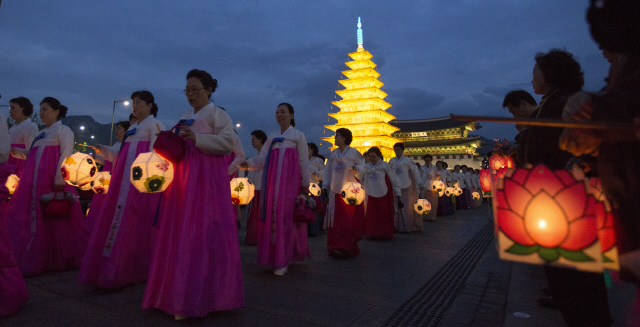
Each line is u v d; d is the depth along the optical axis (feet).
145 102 11.76
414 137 144.66
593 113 3.12
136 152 10.88
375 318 8.33
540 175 2.71
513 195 2.77
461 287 11.02
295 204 12.39
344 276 12.19
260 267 13.43
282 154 12.71
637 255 2.51
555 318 8.11
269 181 12.77
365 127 117.39
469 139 130.00
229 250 8.40
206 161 8.63
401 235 22.94
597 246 2.50
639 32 2.67
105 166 18.84
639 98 2.85
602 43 2.96
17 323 7.64
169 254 8.07
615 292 8.92
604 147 3.29
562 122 2.85
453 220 32.50
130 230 10.31
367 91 120.88
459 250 17.49
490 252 16.56
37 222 11.92
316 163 23.26
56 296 9.54
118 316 8.14
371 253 16.65
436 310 8.93
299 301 9.45
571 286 5.17
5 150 7.82
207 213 8.26
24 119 13.83
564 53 6.23
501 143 9.74
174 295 7.66
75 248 12.73
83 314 8.25
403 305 9.25
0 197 7.96
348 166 16.02
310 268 13.38
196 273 7.82
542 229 2.64
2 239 8.00
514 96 8.23
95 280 9.97
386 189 20.42
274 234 12.25
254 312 8.57
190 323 7.79
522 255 2.71
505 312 8.54
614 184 3.17
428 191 31.81
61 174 12.02
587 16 3.05
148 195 10.85
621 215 3.12
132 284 10.65
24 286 8.57
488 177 13.53
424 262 14.66
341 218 15.57
